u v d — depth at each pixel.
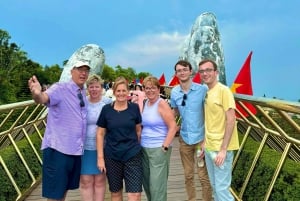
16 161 4.89
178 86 3.95
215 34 8.15
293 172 3.50
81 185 3.71
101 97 3.70
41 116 6.65
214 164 3.25
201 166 3.86
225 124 3.21
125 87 3.40
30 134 6.39
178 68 3.74
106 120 3.44
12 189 4.60
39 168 5.74
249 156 4.52
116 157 3.41
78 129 3.32
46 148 3.30
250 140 5.07
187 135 3.84
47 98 3.20
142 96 3.84
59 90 3.26
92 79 3.59
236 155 4.58
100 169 3.48
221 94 3.18
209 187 3.88
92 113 3.60
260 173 4.08
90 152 3.64
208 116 3.29
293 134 3.71
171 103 3.99
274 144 4.52
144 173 3.61
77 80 3.34
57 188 3.26
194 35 8.23
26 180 5.13
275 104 2.72
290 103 2.59
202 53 7.96
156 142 3.47
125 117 3.40
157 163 3.48
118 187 3.52
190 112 3.78
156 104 3.51
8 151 4.98
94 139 3.62
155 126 3.48
